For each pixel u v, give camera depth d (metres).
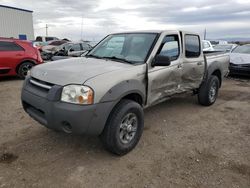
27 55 8.92
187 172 3.10
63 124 2.96
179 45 4.58
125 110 3.25
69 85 2.94
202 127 4.61
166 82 4.23
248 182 2.94
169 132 4.32
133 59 3.90
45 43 21.62
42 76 3.25
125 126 3.40
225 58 6.35
